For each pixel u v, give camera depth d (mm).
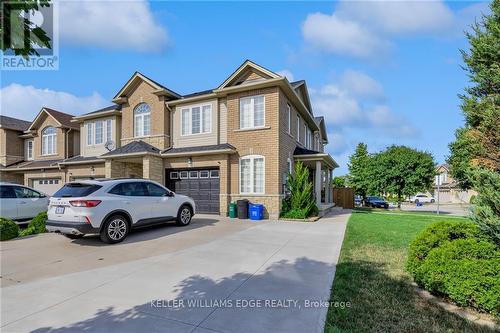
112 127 18844
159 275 5188
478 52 6039
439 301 4234
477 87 6070
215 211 14617
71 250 7070
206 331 3283
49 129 22547
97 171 18641
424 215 17688
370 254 6617
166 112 16750
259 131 13891
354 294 4359
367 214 16797
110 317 3605
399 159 23656
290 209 13594
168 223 11016
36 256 6527
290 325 3418
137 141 16922
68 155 21812
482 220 4551
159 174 15656
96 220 7488
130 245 7543
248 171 14070
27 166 21656
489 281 3812
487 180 4617
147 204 8953
